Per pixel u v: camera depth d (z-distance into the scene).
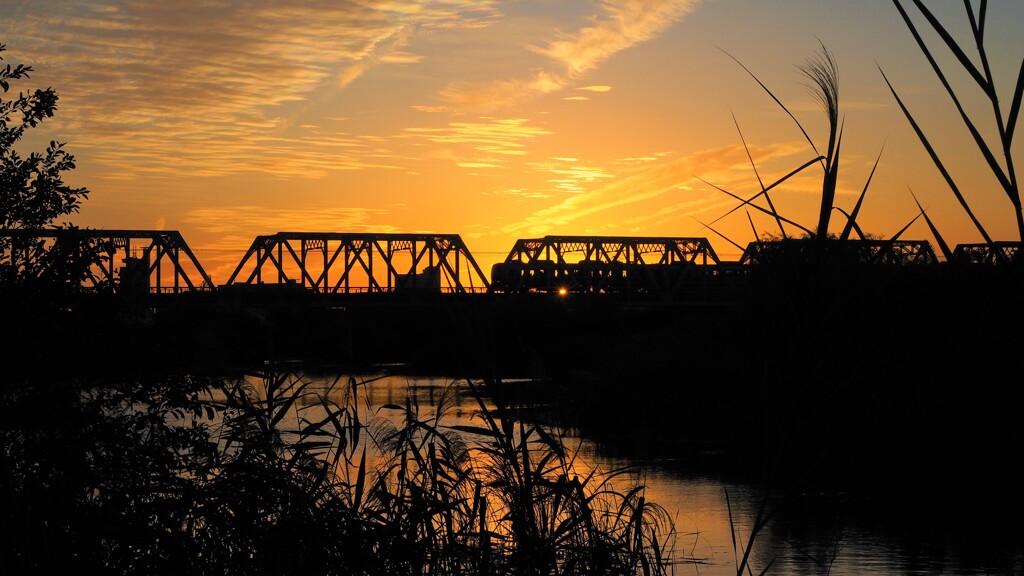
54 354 8.55
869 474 23.95
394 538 6.65
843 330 3.37
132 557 6.67
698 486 22.98
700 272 80.31
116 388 9.19
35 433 7.71
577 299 59.03
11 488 6.33
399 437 7.16
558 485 6.61
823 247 3.36
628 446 28.55
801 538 18.73
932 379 16.47
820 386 3.50
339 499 6.97
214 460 7.51
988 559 17.89
